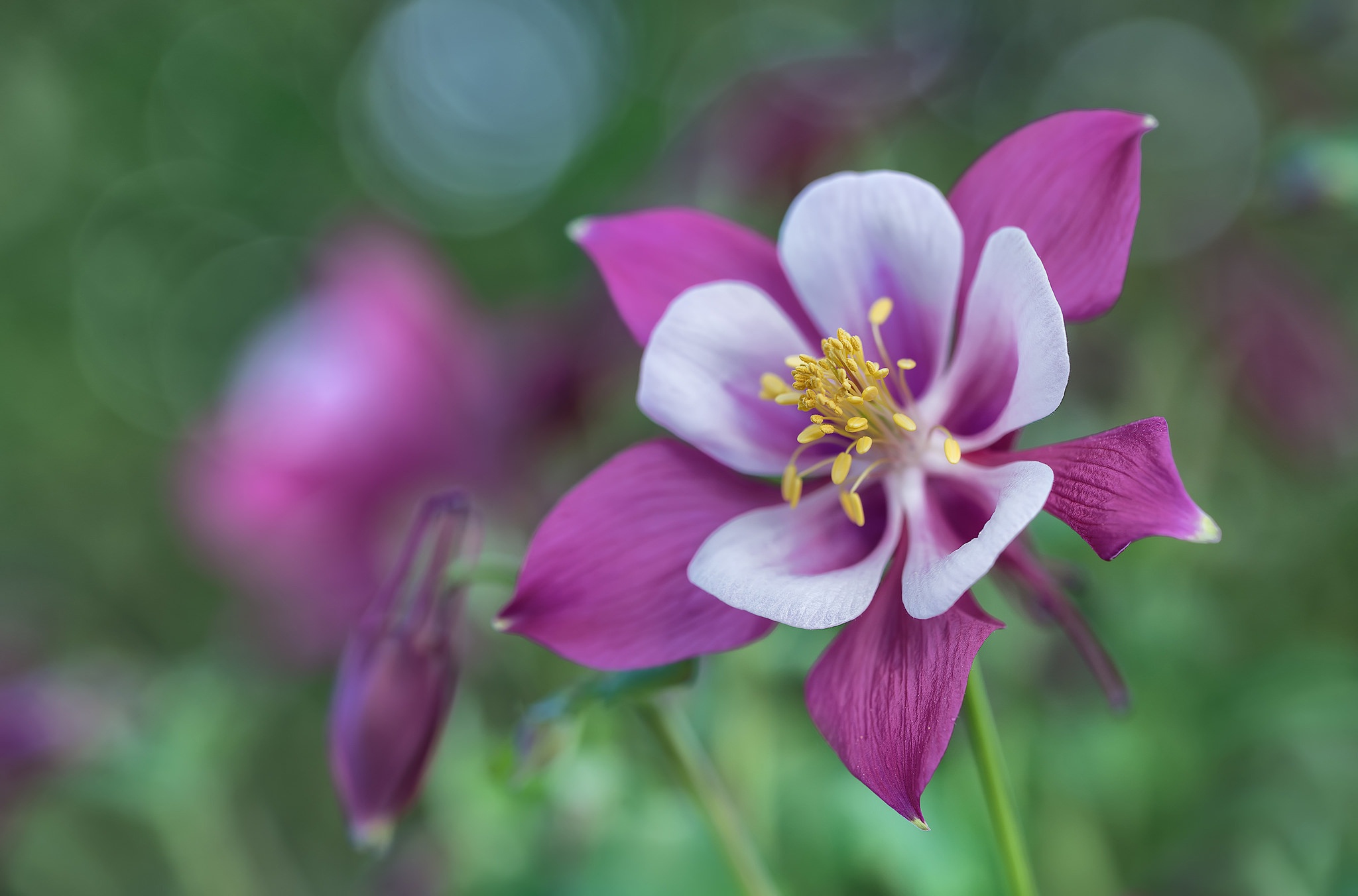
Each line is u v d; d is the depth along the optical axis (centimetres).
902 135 51
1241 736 41
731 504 33
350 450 49
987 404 33
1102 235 32
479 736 42
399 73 117
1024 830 40
